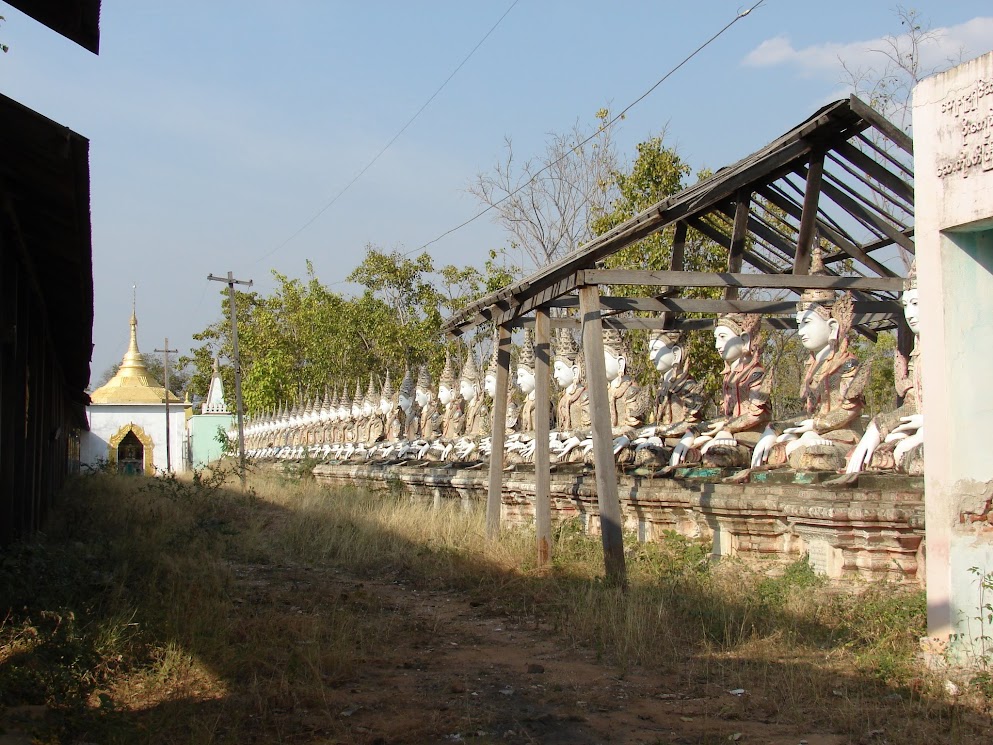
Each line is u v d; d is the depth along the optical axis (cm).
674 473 1336
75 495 2491
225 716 671
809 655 810
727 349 1313
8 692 664
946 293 745
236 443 4997
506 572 1256
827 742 612
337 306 4575
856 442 1122
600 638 889
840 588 977
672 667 793
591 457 1516
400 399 2875
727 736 622
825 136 1133
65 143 778
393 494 2220
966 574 732
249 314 6112
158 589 1030
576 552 1327
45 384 1778
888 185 1130
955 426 740
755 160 1122
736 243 1270
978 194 712
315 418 3975
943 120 742
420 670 810
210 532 1538
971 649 723
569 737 631
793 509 1045
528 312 1445
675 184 2066
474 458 2088
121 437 5406
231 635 875
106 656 777
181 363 7394
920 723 639
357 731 646
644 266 2066
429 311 3972
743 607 934
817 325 1174
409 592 1205
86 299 1297
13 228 999
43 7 841
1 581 917
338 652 825
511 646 899
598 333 1129
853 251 1295
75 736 627
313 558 1484
